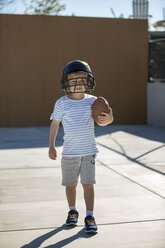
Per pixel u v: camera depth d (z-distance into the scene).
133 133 10.04
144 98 12.12
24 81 11.34
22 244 3.35
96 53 11.69
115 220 3.92
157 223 3.84
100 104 3.65
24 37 11.25
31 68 11.35
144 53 12.01
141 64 12.02
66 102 3.75
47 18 11.33
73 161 3.73
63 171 3.81
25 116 11.42
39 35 11.32
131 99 12.05
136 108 12.10
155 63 11.68
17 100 11.34
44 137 9.34
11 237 3.50
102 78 11.80
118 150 7.63
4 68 11.21
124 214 4.09
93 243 3.37
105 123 3.70
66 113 3.73
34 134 9.87
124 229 3.69
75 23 11.48
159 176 5.64
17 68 11.28
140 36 11.95
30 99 11.41
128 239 3.46
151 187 5.08
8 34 11.16
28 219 3.95
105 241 3.41
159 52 11.38
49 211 4.18
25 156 7.02
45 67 11.42
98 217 4.00
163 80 11.20
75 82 3.67
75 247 3.29
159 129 10.88
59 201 4.52
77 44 11.54
